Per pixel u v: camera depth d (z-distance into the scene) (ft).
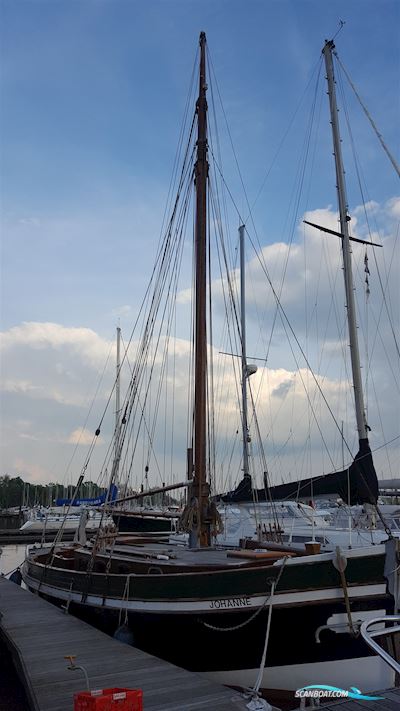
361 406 47.80
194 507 38.99
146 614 29.53
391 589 25.16
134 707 18.54
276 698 26.13
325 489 37.04
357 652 25.26
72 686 22.82
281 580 26.09
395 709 19.27
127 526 72.38
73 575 37.17
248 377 70.85
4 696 30.66
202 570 29.17
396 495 68.18
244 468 67.56
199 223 44.93
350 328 50.57
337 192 55.01
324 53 58.90
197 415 40.68
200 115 47.14
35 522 139.03
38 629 32.53
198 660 27.84
